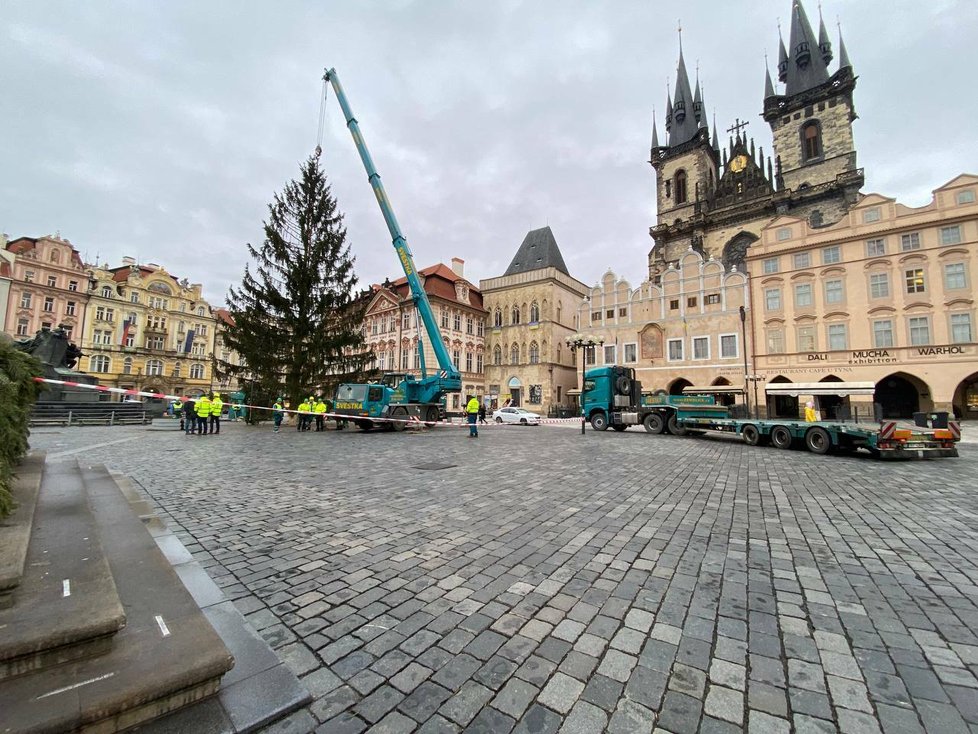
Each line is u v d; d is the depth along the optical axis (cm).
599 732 212
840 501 709
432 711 224
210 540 487
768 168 5672
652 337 4103
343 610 329
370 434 2011
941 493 778
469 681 249
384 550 459
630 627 311
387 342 5184
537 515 600
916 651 286
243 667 247
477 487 784
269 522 557
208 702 214
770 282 3606
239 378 2678
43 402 2377
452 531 525
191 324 7075
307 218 2831
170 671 203
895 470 1045
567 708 228
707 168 6022
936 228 3069
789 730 215
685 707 231
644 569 417
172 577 306
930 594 372
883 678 257
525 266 5797
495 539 497
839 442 1330
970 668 268
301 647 279
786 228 3584
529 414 3216
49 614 215
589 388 2472
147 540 378
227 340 2561
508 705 230
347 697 232
